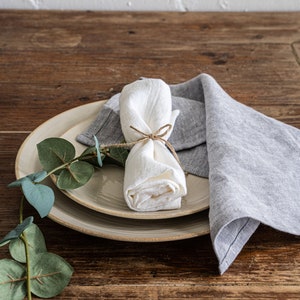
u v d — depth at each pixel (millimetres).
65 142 732
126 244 683
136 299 612
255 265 659
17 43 1188
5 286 596
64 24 1283
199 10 1555
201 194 721
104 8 1549
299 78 1077
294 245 690
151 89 799
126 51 1172
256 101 995
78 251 671
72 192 702
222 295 619
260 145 786
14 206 736
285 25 1308
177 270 649
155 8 1553
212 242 627
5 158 828
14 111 948
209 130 792
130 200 677
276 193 706
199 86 934
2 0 1528
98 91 1023
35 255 619
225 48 1195
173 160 711
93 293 619
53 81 1048
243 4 1554
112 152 754
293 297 618
